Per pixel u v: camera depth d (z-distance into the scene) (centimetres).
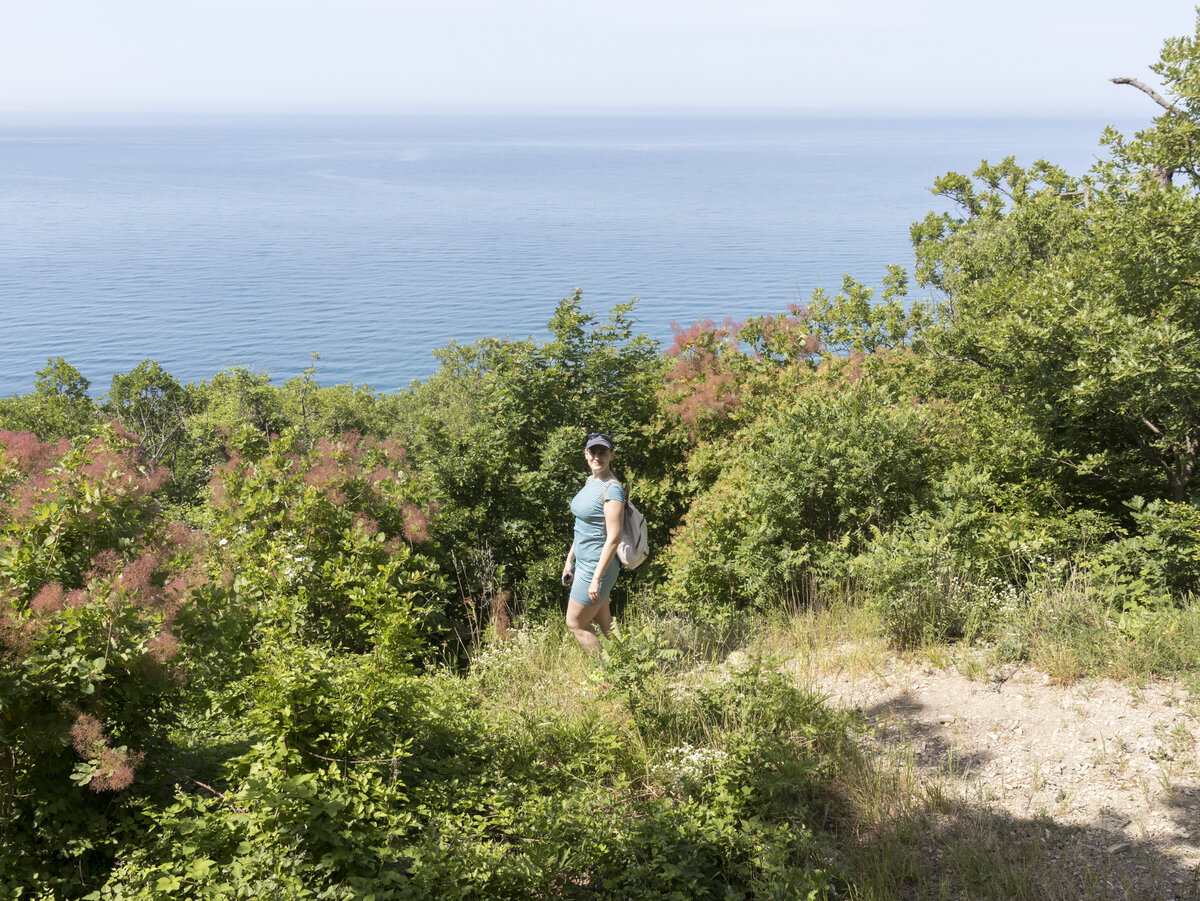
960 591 589
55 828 338
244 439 849
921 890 329
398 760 379
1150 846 339
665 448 1134
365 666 421
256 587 569
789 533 735
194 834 330
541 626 701
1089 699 463
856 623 604
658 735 440
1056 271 812
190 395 4500
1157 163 886
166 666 367
